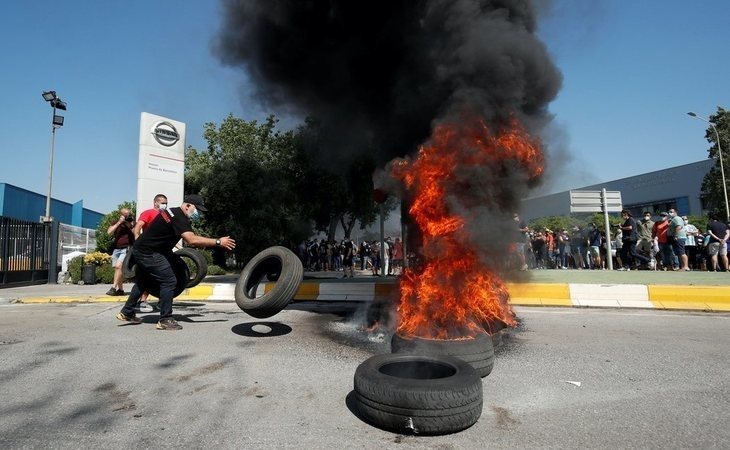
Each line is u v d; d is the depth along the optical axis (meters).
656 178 51.84
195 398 3.44
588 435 2.82
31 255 13.59
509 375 4.07
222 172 24.16
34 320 6.79
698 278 10.57
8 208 40.69
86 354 4.70
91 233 20.81
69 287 12.55
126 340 5.37
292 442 2.70
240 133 26.00
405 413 2.80
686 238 14.06
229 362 4.41
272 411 3.19
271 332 5.89
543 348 5.07
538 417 3.12
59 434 2.79
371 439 2.76
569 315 7.28
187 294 9.35
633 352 4.88
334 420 3.05
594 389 3.69
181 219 5.84
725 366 4.33
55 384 3.74
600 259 16.88
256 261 6.11
